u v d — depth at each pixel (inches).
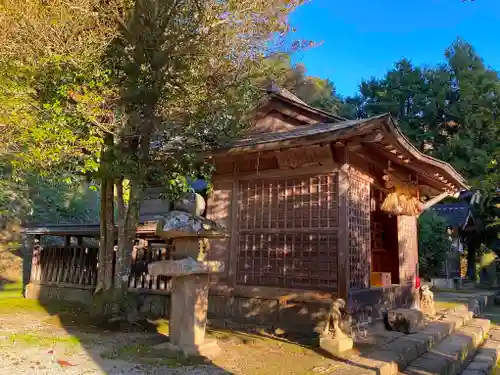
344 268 274.8
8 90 221.9
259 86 335.3
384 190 380.8
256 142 293.7
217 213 347.9
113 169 269.1
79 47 230.2
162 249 362.0
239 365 199.5
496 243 992.9
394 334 294.4
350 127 247.9
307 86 981.8
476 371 266.7
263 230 320.2
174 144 301.9
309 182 304.2
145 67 255.0
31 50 224.2
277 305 298.8
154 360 196.5
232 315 318.7
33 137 223.0
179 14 256.2
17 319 300.0
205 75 279.3
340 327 233.5
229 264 330.6
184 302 217.8
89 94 229.9
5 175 490.3
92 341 228.2
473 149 886.4
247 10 262.4
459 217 944.9
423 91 1053.8
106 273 297.6
